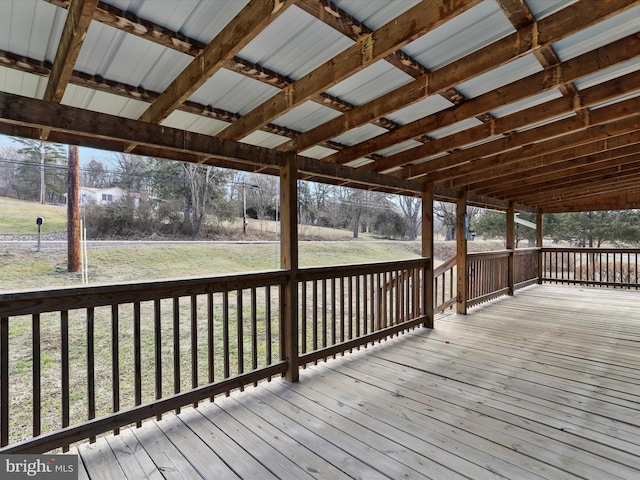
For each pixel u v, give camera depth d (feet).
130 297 7.20
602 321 16.81
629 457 6.45
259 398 8.86
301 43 6.34
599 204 26.18
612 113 10.04
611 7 5.28
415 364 11.26
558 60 7.39
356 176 12.49
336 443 6.90
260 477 5.91
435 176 15.78
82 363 14.98
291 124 9.96
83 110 6.77
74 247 22.03
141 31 5.50
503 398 8.86
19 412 11.37
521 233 54.08
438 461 6.33
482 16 5.96
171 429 7.41
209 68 6.02
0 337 5.86
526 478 5.86
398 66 7.08
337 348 11.51
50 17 5.33
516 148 13.30
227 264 29.99
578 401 8.70
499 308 19.75
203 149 8.45
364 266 12.77
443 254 51.47
